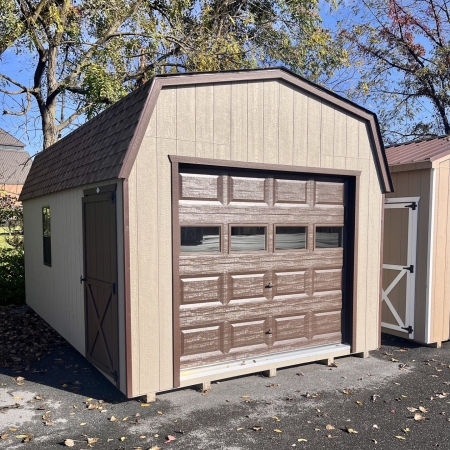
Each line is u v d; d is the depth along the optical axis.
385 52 17.69
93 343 5.11
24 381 4.93
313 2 13.48
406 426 3.89
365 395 4.58
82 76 12.63
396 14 17.25
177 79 4.38
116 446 3.48
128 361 4.18
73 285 5.92
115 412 4.11
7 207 11.84
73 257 5.88
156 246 4.33
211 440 3.59
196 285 4.75
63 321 6.50
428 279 6.39
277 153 5.11
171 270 4.43
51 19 10.53
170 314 4.43
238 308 5.03
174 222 4.41
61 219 6.42
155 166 4.30
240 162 4.84
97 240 4.88
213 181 4.82
